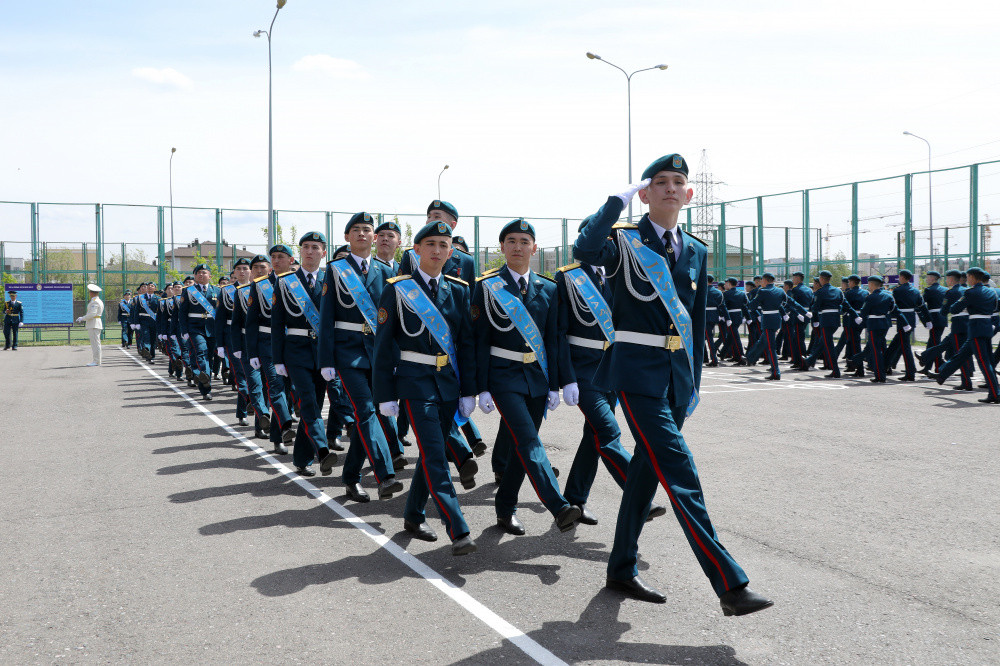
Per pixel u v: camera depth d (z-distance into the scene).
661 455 3.65
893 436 8.31
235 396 12.84
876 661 3.21
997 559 4.46
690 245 3.94
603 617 3.68
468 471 5.28
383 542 4.92
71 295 28.98
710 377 15.12
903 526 5.10
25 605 3.91
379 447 5.69
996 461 7.05
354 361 6.03
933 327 15.65
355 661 3.24
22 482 6.64
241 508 5.78
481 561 4.53
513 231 4.89
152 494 6.21
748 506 5.59
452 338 4.87
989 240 18.77
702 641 3.40
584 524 5.29
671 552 4.65
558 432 8.67
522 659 3.24
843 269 22.75
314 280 6.99
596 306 5.12
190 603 3.91
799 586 4.05
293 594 4.02
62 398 12.58
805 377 15.07
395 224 7.03
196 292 13.41
